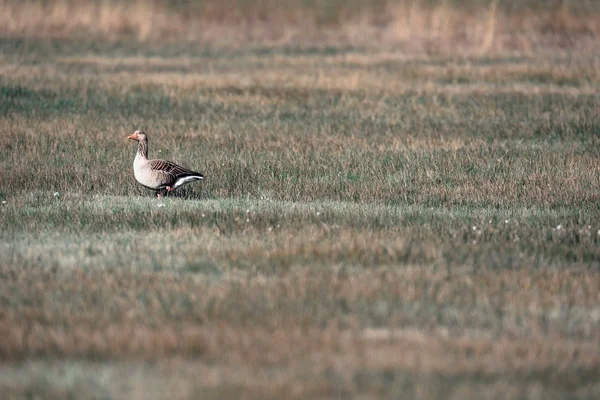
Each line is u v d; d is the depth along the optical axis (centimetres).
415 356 1054
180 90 3194
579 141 2519
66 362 1048
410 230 1589
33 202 1823
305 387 966
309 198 1902
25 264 1399
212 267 1400
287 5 5284
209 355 1059
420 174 2102
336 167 2164
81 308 1218
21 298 1248
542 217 1722
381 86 3294
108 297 1255
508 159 2264
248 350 1070
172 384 977
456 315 1198
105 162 2195
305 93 3170
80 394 957
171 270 1388
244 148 2372
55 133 2505
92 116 2777
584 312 1220
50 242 1530
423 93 3186
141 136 1831
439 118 2820
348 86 3278
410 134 2581
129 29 4688
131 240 1538
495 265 1423
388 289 1283
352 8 5197
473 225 1630
